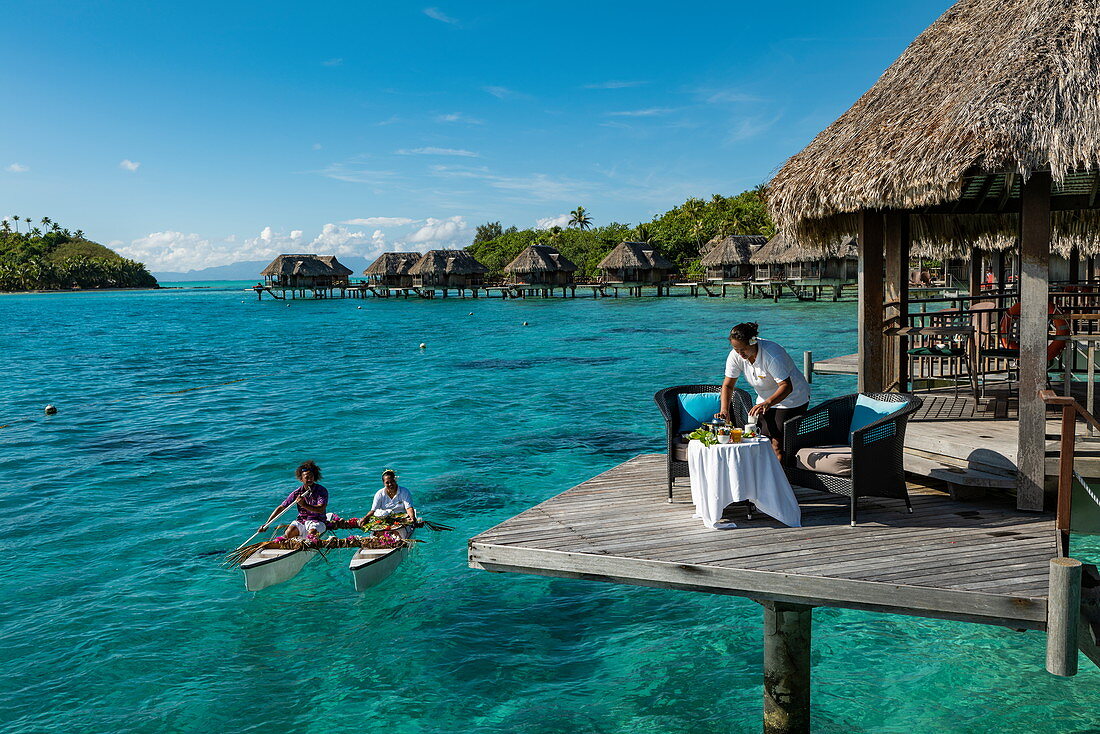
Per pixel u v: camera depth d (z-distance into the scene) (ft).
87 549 34.14
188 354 121.39
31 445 55.62
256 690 22.80
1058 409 25.99
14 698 22.26
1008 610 14.73
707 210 355.36
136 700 22.21
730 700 21.77
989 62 19.86
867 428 18.72
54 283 615.16
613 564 17.37
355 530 35.73
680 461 21.33
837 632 25.90
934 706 21.15
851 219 27.14
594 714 21.30
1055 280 58.65
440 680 23.26
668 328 148.97
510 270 278.87
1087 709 20.74
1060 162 16.92
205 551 33.86
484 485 42.86
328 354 116.78
